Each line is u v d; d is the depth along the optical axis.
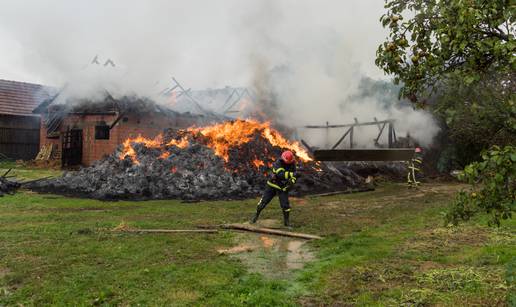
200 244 7.18
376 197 14.05
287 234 8.10
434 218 9.22
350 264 5.84
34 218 9.48
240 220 9.61
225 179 15.03
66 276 5.35
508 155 2.56
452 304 4.23
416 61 3.29
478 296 4.38
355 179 18.56
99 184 14.77
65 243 7.05
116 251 6.55
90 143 24.03
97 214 10.21
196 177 14.93
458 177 2.86
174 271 5.55
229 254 6.69
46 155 26.83
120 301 4.55
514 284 4.48
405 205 11.83
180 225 8.92
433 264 5.69
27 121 29.77
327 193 14.80
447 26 2.96
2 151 28.58
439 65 3.12
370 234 7.80
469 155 21.22
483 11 2.75
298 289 5.06
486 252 6.00
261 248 7.15
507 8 2.66
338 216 10.16
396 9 3.41
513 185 2.87
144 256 6.27
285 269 5.91
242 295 4.72
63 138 25.48
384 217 9.86
